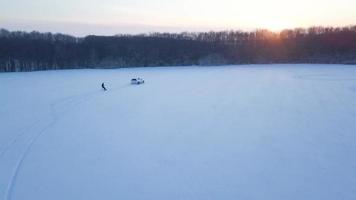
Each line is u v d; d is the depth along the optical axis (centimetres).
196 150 1994
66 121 2714
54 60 8500
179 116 2836
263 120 2677
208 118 2758
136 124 2598
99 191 1502
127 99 3675
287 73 6347
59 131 2422
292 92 4041
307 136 2242
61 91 4250
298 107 3170
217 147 2045
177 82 5112
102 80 5466
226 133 2327
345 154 1900
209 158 1866
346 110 3025
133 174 1670
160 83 5022
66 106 3312
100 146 2088
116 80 5459
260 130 2394
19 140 2216
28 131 2425
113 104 3397
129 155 1925
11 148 2061
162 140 2191
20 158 1895
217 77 5728
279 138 2202
